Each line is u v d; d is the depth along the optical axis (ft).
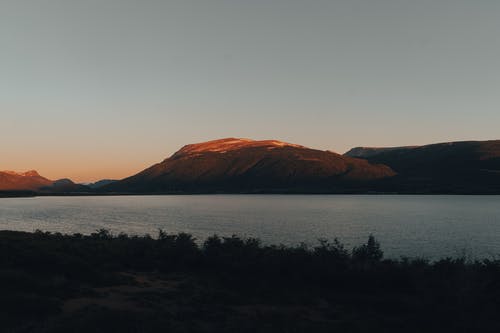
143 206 629.51
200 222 318.24
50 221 334.44
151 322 40.22
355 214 415.23
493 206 566.77
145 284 64.08
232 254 83.10
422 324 46.96
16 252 69.92
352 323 46.83
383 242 195.11
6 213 451.53
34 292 50.75
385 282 67.62
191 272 77.05
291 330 42.60
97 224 302.04
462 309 49.32
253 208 547.08
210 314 47.91
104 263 77.92
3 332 36.06
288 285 67.05
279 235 224.74
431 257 148.25
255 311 51.06
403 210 485.15
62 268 64.18
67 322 38.55
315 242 191.31
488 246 183.11
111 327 37.93
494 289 56.49
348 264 76.33
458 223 306.96
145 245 93.20
